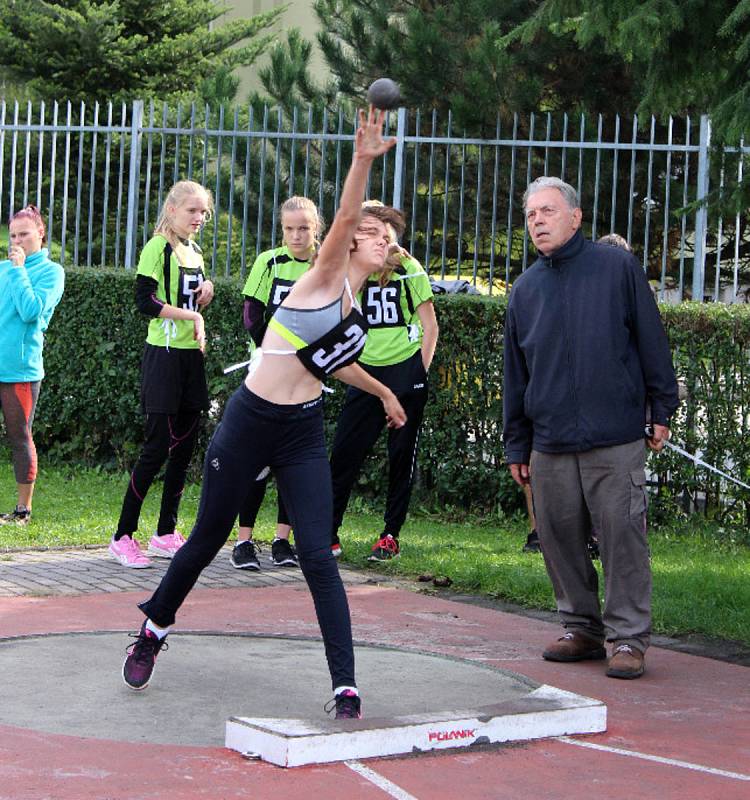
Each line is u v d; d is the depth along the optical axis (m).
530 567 9.20
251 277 9.11
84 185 22.66
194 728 5.37
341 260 5.23
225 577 8.98
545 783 4.75
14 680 6.06
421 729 5.04
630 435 6.58
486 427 11.50
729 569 9.27
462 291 12.86
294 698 5.89
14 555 9.49
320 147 15.85
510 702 5.48
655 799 4.61
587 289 6.63
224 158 17.38
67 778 4.61
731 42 8.59
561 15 9.17
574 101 16.83
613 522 6.57
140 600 8.11
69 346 13.62
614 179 12.02
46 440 14.16
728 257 16.19
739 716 5.85
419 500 11.95
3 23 28.62
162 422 9.14
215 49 29.75
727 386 10.66
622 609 6.61
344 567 9.49
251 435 5.41
